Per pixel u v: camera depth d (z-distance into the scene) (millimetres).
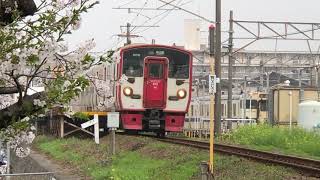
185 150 18422
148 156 19359
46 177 9664
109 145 23234
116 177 15281
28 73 5371
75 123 32312
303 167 13586
